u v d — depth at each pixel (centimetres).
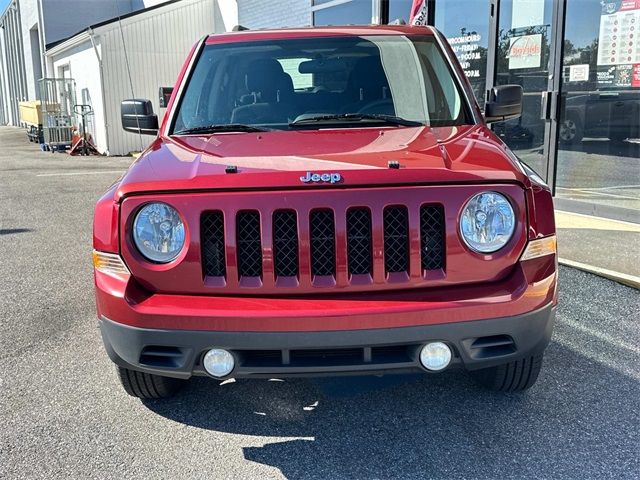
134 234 269
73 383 365
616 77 728
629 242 629
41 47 2952
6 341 430
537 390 346
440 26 989
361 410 330
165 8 2000
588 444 292
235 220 262
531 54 830
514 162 292
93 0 2988
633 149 717
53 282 577
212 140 336
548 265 276
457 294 264
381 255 263
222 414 328
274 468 280
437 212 268
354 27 440
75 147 2042
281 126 368
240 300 263
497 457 284
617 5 715
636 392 341
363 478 271
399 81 394
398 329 256
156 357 271
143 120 415
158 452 294
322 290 264
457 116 374
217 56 412
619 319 445
